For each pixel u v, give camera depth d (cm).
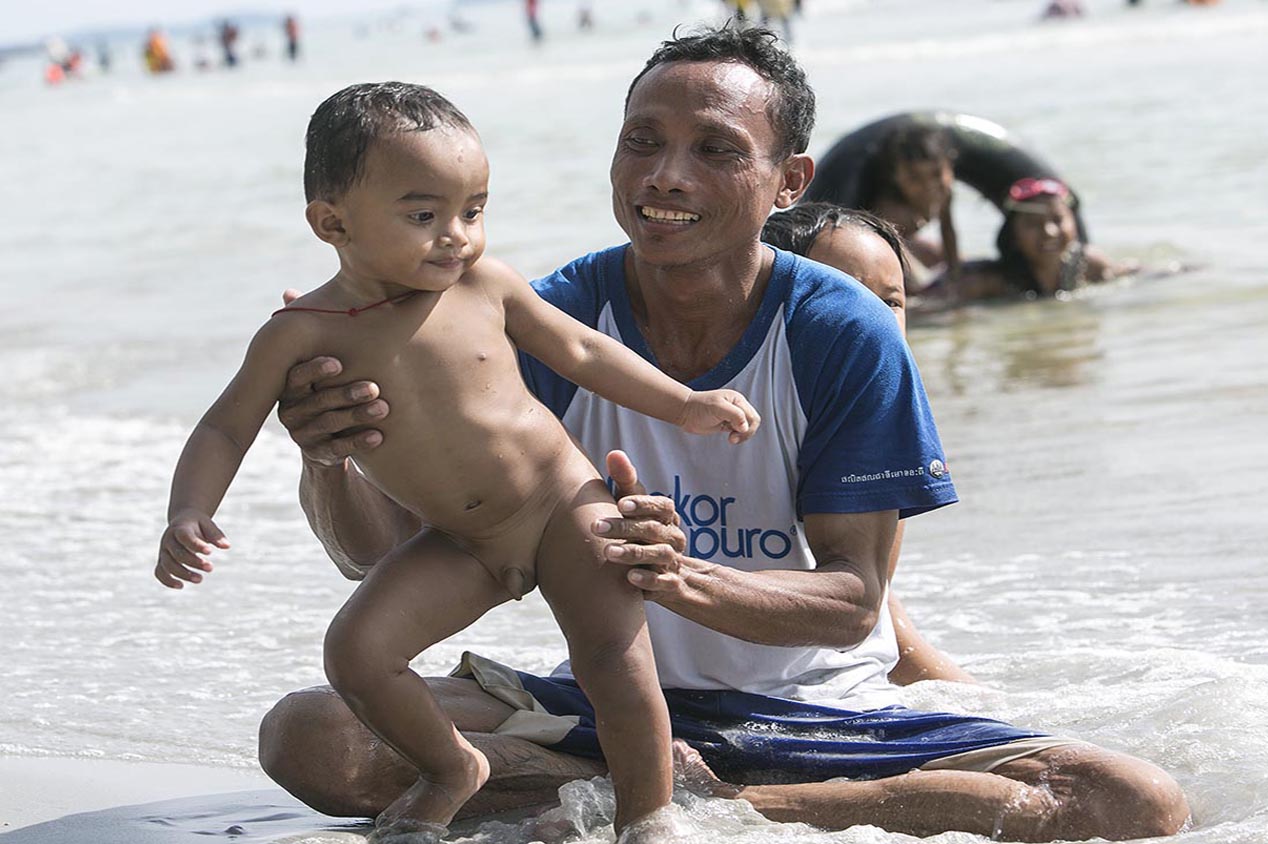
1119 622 469
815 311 356
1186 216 1213
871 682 372
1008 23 3634
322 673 460
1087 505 586
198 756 401
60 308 1172
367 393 312
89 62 10394
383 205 306
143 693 447
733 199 344
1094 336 903
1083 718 388
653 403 338
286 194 1750
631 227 353
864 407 352
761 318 357
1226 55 2311
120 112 3709
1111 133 1619
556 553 325
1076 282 1046
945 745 339
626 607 320
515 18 10269
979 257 1195
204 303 1152
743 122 343
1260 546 522
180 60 8950
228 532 615
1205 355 817
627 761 316
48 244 1523
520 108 2425
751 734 349
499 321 329
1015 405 755
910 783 328
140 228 1576
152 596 539
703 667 359
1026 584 510
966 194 1492
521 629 500
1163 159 1447
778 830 322
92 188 1988
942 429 723
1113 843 314
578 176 1565
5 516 652
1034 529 565
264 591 539
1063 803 317
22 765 397
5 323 1121
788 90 355
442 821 324
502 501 323
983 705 399
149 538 613
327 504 352
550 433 330
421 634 321
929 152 1005
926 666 419
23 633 504
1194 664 422
